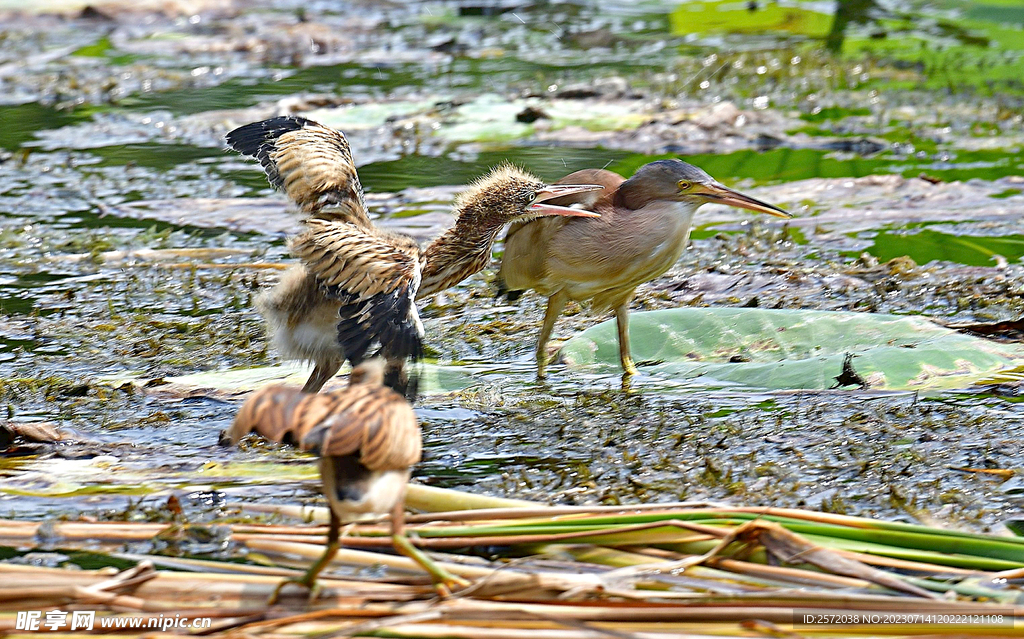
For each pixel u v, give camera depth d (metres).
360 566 7.41
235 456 9.50
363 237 9.59
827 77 26.44
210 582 6.95
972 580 7.04
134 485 8.87
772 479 8.93
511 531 7.55
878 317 12.16
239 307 13.70
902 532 7.40
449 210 17.27
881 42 30.53
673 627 6.38
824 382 11.02
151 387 11.02
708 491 8.73
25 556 7.61
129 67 28.55
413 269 9.37
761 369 11.32
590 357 12.10
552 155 20.30
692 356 12.01
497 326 13.29
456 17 35.69
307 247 9.66
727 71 26.84
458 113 23.33
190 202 18.14
